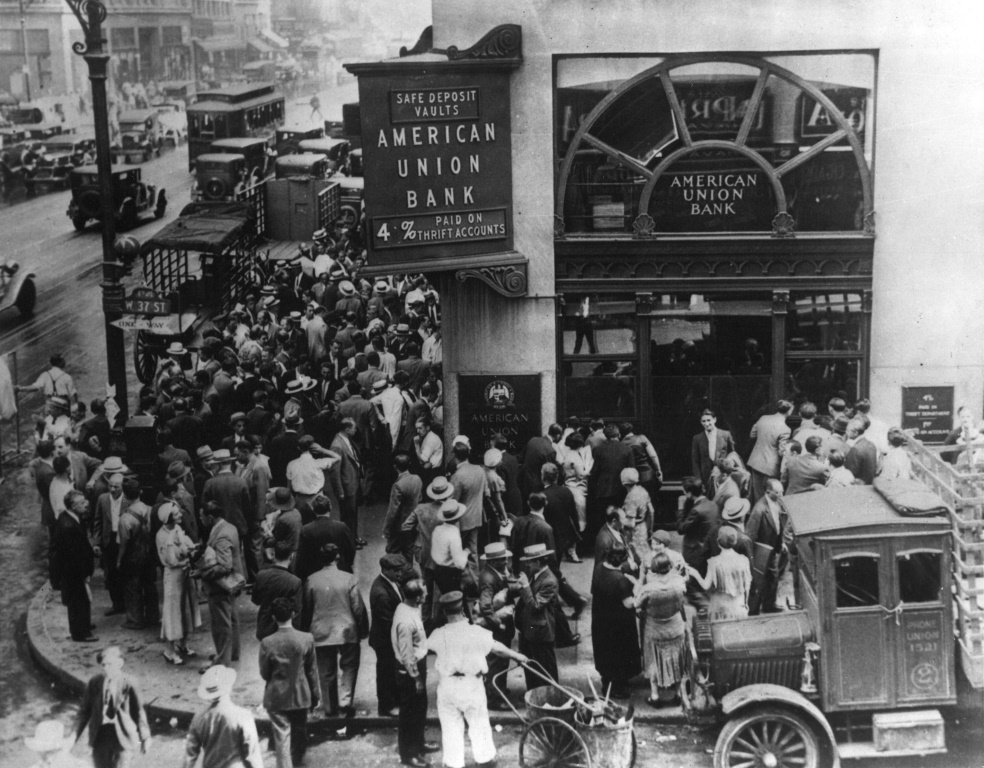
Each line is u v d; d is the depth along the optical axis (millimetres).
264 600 11938
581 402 15922
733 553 11531
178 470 13547
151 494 15438
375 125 14844
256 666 12867
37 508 18016
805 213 15477
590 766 10375
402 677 10820
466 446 14062
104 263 17312
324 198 31344
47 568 16031
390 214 15023
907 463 13461
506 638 11812
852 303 15555
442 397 16203
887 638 10125
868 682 10164
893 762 10766
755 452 15195
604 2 14922
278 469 15875
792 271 15453
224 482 14297
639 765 10828
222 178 36094
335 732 11719
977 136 15047
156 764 11219
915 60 14961
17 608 14828
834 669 10172
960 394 15578
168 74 54938
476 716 10656
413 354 17969
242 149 37281
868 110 15242
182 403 16312
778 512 12695
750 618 10477
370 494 17328
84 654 13289
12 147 42625
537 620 11492
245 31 54625
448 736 10648
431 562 13461
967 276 15328
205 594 14219
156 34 53938
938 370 15570
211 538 12703
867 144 15312
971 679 10125
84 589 13500
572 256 15508
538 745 10672
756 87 15141
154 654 13250
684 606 12766
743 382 15750
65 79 49812
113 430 16734
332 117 48031
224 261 24219
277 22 53938
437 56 15070
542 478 14430
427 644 10789
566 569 14789
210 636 13711
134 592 13844
